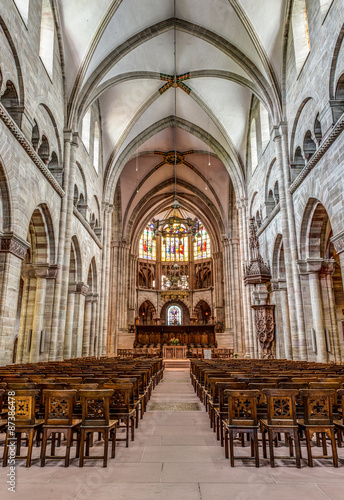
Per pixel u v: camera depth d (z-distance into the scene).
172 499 4.34
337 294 22.41
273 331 22.16
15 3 12.34
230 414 5.64
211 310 49.47
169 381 19.20
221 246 44.28
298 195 17.05
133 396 7.74
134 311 44.66
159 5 20.42
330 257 19.02
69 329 20.41
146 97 26.81
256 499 4.33
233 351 36.66
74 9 17.41
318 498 4.35
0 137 11.24
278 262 21.88
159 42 22.95
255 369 10.02
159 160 37.50
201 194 41.84
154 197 44.12
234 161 29.27
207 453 6.16
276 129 19.06
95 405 5.62
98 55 19.95
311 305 16.70
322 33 14.02
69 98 19.09
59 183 17.95
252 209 27.50
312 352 16.39
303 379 6.93
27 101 13.47
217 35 21.31
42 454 5.41
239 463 5.62
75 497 4.36
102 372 8.96
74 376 7.90
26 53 13.42
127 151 29.89
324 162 13.95
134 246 45.66
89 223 23.47
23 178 13.14
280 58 19.05
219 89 26.33
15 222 12.31
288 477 5.01
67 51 18.38
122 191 39.25
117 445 6.64
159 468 5.39
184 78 25.53
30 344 16.41
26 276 16.97
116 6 18.17
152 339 43.28
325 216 16.22
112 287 38.69
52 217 16.75
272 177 21.59
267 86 20.14
